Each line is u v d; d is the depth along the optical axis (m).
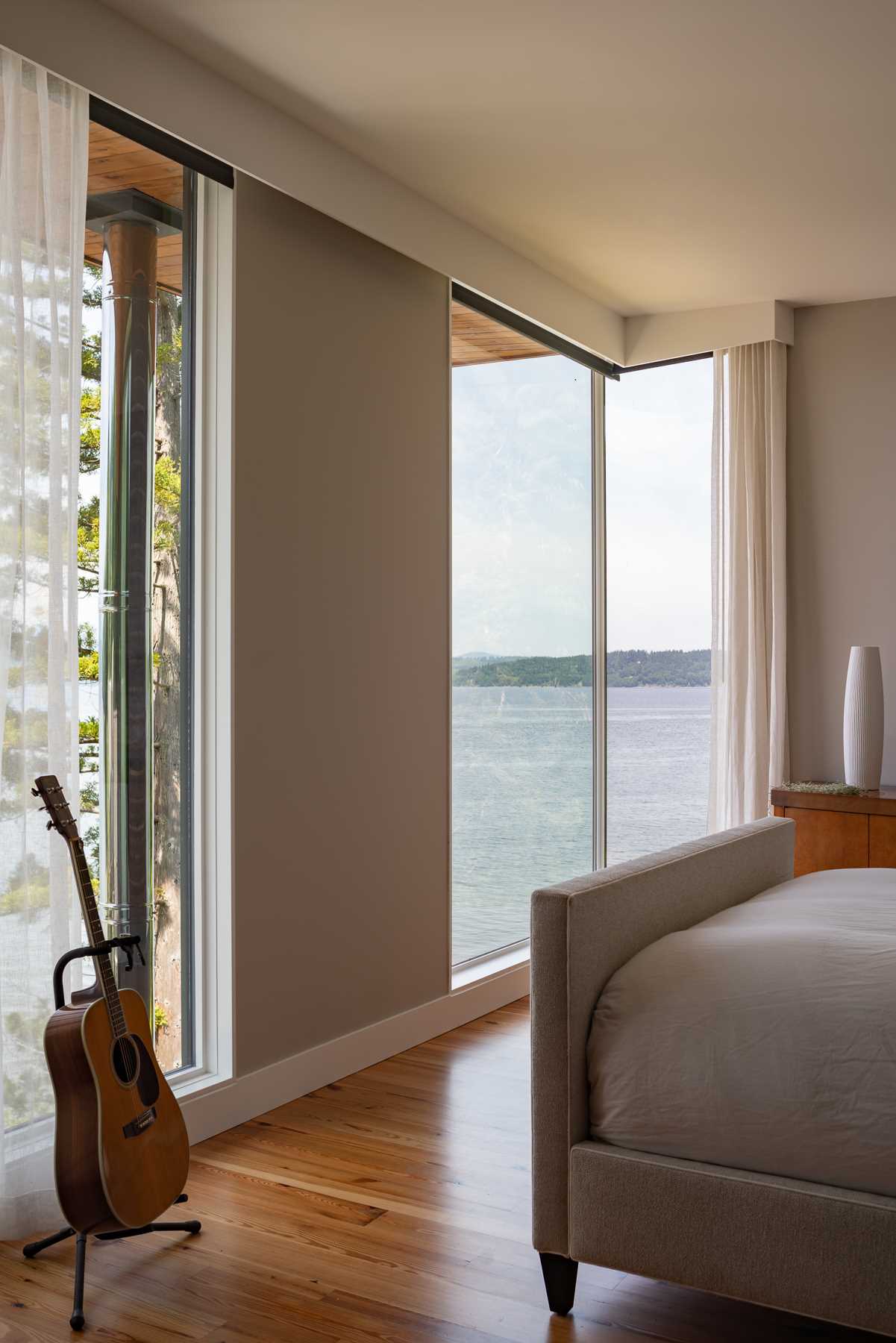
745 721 5.23
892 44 2.97
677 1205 2.11
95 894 2.71
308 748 3.53
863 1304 1.94
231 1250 2.51
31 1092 2.56
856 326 5.21
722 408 5.34
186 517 3.27
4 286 2.53
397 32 2.89
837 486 5.24
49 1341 2.16
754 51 3.01
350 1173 2.90
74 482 2.65
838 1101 2.00
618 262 4.66
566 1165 2.23
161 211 3.18
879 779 4.80
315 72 3.09
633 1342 2.16
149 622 3.15
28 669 2.56
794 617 5.32
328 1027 3.60
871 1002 2.04
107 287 3.07
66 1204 2.26
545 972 2.25
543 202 4.03
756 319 5.21
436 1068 3.73
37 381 2.58
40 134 2.59
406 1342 2.15
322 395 3.61
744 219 4.20
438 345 4.20
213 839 3.26
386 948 3.88
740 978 2.17
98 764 3.02
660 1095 2.15
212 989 3.27
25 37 2.54
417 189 3.90
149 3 2.75
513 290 4.54
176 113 2.96
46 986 2.59
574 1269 2.27
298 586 3.49
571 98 3.25
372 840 3.82
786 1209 2.01
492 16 2.82
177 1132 2.52
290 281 3.47
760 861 3.18
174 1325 2.21
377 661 3.85
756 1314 2.27
